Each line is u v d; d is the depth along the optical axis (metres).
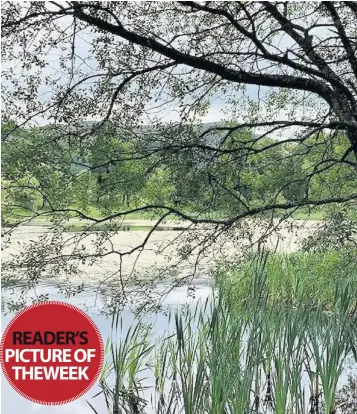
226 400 5.31
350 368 7.29
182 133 6.14
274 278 9.41
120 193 6.16
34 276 5.86
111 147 6.01
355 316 6.73
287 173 6.80
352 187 7.54
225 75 5.85
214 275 7.02
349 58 6.36
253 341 5.91
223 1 5.87
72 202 6.05
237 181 6.59
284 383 5.62
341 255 7.97
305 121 7.11
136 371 7.26
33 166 5.62
